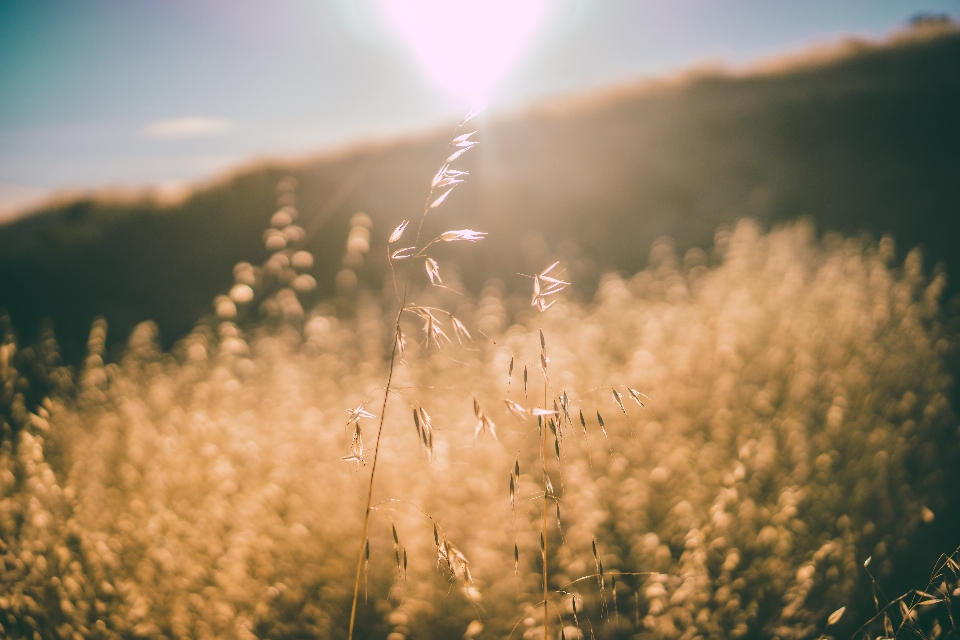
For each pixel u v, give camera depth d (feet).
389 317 29.50
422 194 51.49
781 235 28.55
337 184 54.34
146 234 50.62
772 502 11.03
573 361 16.83
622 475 12.18
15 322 41.37
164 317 40.70
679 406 15.47
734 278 24.17
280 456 13.67
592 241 42.96
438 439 13.38
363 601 10.36
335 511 12.26
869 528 9.98
